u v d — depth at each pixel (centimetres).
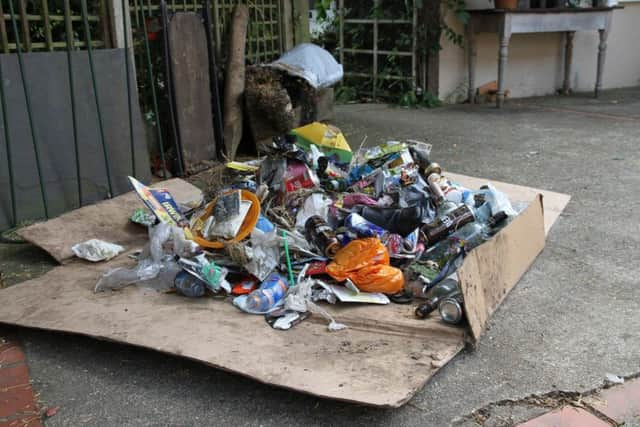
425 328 276
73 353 283
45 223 393
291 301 295
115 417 240
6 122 407
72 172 454
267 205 375
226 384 258
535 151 603
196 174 542
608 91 995
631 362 265
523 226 348
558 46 954
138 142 498
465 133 691
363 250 311
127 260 361
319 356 259
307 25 698
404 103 882
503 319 300
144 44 533
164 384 259
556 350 274
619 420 232
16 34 403
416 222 344
